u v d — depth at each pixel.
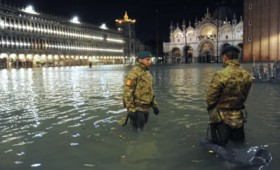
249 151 4.57
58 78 27.31
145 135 5.96
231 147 5.09
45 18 94.62
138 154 4.89
